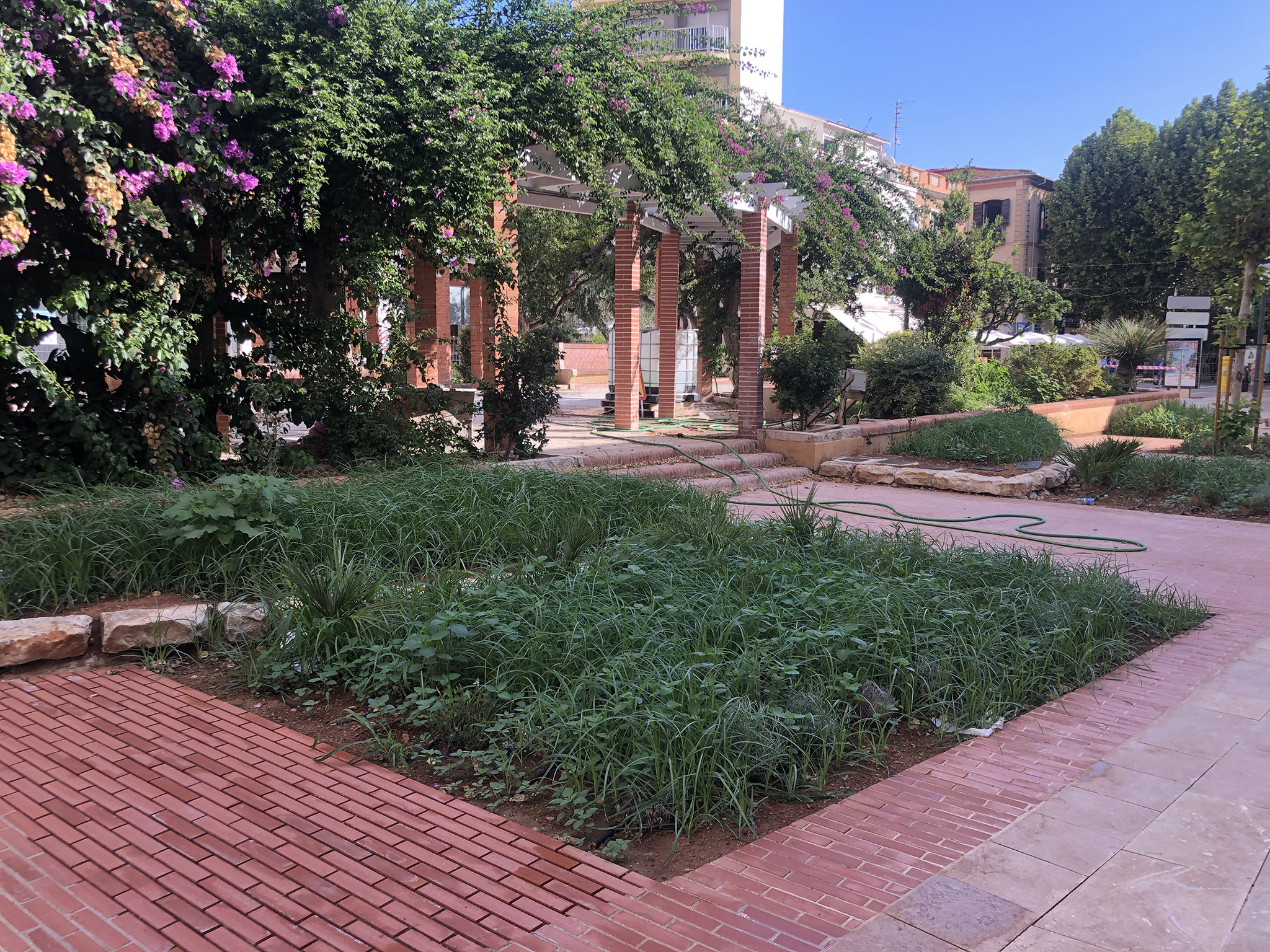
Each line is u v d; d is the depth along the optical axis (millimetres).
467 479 7121
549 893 2625
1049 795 3373
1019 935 2414
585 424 16641
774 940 2385
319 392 9102
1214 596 6688
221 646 4766
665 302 17219
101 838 2895
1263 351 14117
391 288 9133
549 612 4566
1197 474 11391
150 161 6871
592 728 3430
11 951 2311
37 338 7344
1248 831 3061
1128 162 38969
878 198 20203
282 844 2881
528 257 19016
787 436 13164
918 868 2814
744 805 3211
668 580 5242
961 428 14047
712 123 12875
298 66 7539
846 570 5641
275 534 5535
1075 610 5324
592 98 9602
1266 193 14000
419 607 4629
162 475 7078
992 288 24156
